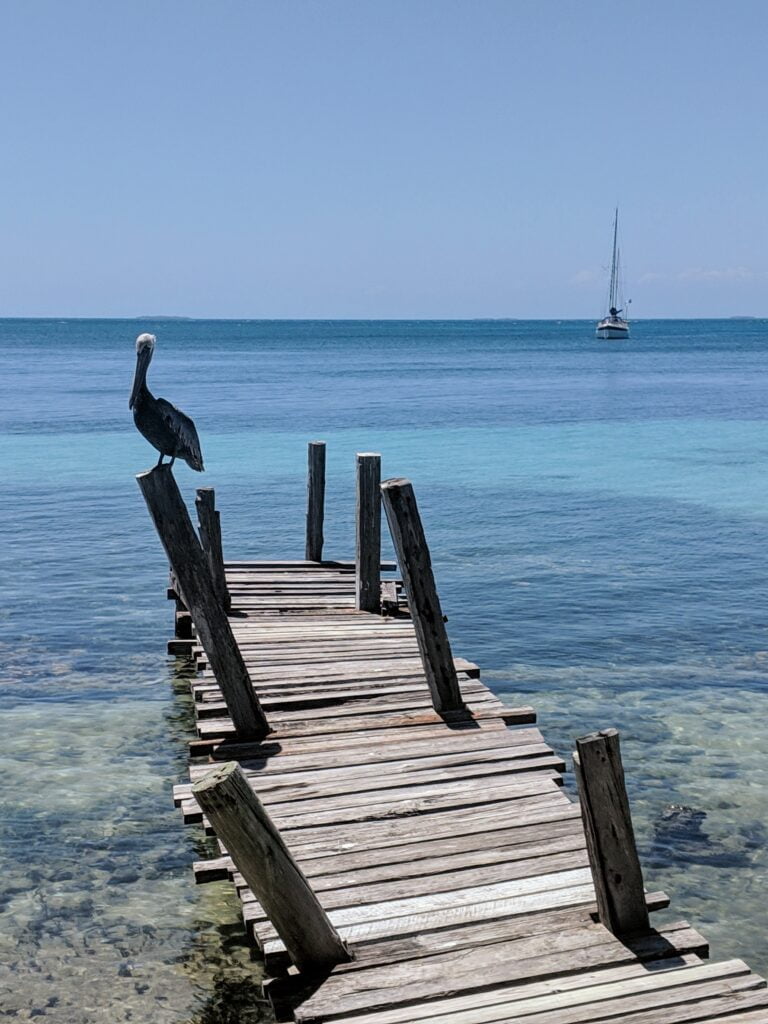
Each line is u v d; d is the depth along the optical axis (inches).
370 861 248.8
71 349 3777.1
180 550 295.4
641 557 592.4
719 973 219.3
